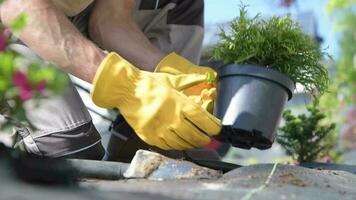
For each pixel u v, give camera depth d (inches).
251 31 94.2
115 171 87.8
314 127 145.0
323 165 127.3
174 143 92.0
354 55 179.2
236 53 94.3
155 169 85.1
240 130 90.8
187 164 86.7
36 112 101.0
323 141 156.6
